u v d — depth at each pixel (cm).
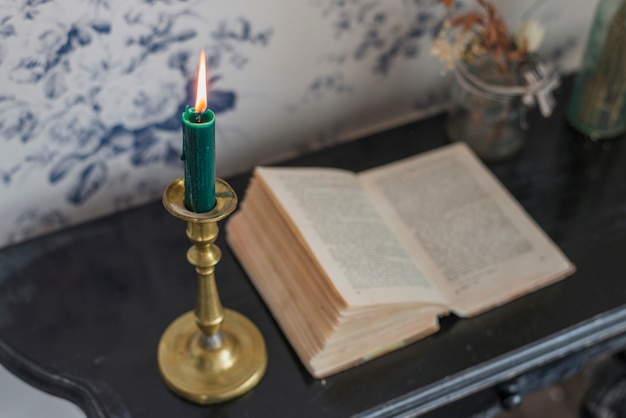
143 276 74
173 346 67
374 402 65
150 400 65
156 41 70
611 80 83
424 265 73
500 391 73
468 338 70
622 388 105
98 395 65
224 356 66
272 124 84
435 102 93
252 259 74
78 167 76
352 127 90
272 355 68
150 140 78
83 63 68
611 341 79
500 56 76
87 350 68
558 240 78
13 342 69
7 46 64
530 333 70
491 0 85
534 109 91
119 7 66
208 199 52
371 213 75
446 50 77
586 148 88
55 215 79
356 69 83
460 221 77
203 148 48
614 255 77
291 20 75
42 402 95
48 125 71
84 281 73
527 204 81
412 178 81
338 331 65
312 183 74
